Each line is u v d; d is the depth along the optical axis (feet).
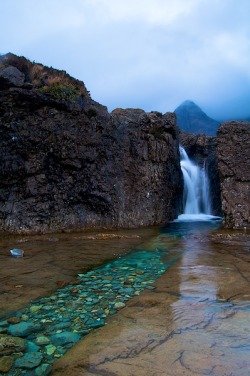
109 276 22.95
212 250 32.19
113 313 16.19
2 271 23.85
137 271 24.22
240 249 32.60
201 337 13.26
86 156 48.88
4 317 15.74
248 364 11.19
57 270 24.38
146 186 56.90
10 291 19.42
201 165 85.92
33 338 13.65
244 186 51.47
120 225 52.24
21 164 44.65
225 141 53.01
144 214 55.93
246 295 18.29
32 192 45.03
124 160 53.88
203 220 65.77
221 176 52.95
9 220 43.73
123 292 19.44
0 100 43.75
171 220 64.13
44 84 54.75
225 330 13.85
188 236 42.37
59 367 11.43
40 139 45.55
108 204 51.31
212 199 78.33
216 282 20.92
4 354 12.28
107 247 34.17
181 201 74.13
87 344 12.99
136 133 56.29
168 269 24.75
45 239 39.06
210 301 17.44
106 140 51.55
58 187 46.85
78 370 11.18
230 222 51.29
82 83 63.46
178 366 11.17
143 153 56.85
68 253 30.73
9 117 44.19
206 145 87.30
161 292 19.21
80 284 21.07
